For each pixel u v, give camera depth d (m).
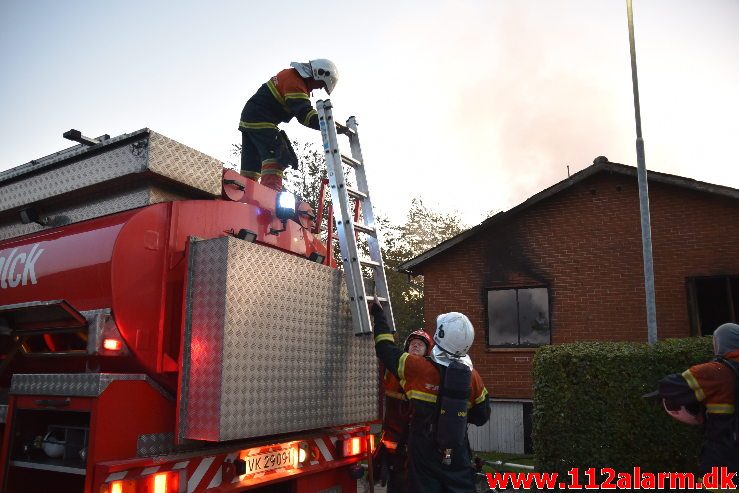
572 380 5.22
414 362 3.42
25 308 3.06
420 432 3.35
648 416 4.95
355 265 4.00
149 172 3.31
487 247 11.85
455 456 3.33
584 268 11.02
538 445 5.27
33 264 3.47
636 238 10.73
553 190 11.23
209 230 3.64
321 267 3.83
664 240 10.58
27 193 3.90
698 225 10.38
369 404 4.18
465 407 3.35
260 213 4.10
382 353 3.62
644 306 10.45
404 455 3.76
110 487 2.63
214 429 2.92
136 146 3.35
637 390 5.01
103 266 3.09
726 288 10.26
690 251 10.35
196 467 3.02
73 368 3.45
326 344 3.79
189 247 3.26
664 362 4.99
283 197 4.25
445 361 3.43
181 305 3.35
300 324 3.56
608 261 10.87
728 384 2.94
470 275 11.88
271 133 5.12
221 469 3.16
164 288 3.28
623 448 4.99
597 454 5.04
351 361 4.03
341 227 4.07
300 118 4.85
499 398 11.10
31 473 3.10
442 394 3.33
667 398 3.09
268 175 5.06
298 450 3.72
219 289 3.08
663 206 10.70
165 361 3.19
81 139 3.70
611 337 10.59
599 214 11.09
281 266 3.47
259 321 3.24
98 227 3.33
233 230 3.82
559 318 11.02
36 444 3.06
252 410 3.12
